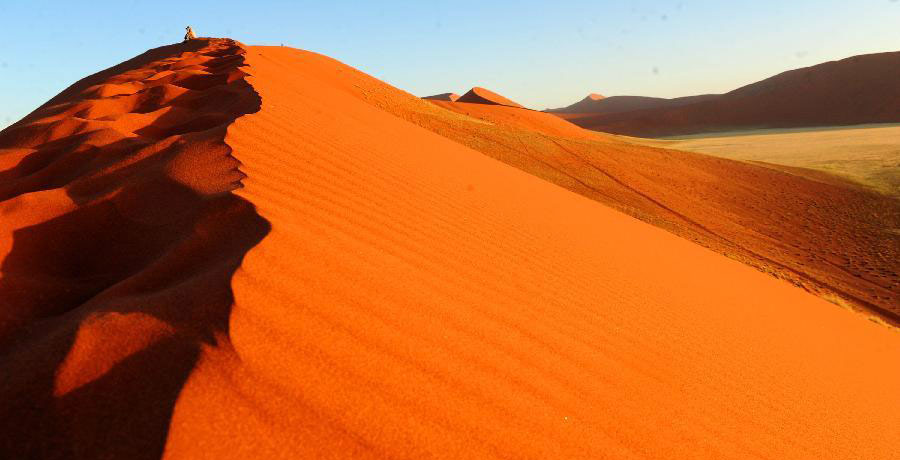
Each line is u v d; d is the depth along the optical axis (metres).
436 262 3.47
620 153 32.31
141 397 1.64
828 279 16.08
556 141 32.56
